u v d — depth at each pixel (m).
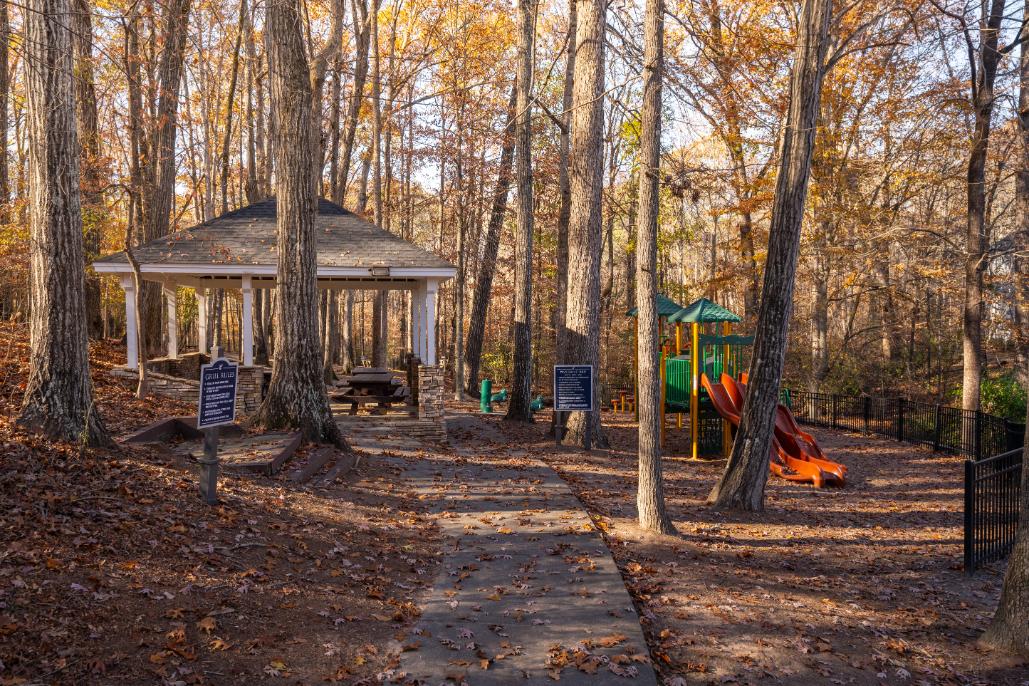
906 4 15.59
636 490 11.96
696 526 9.86
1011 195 29.00
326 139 24.67
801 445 15.22
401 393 17.31
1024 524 6.06
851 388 28.86
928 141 22.14
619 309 43.47
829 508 11.80
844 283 23.62
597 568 7.18
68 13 7.98
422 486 10.69
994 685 5.43
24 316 17.91
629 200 33.22
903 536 10.12
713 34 21.75
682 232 35.81
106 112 16.75
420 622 5.67
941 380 27.59
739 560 8.34
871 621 6.58
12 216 15.45
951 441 18.14
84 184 16.77
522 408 20.19
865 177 24.53
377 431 15.16
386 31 32.66
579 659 5.08
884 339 30.75
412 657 5.02
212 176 29.22
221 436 10.91
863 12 19.83
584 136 16.03
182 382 14.28
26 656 4.17
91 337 18.28
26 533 5.55
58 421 7.83
